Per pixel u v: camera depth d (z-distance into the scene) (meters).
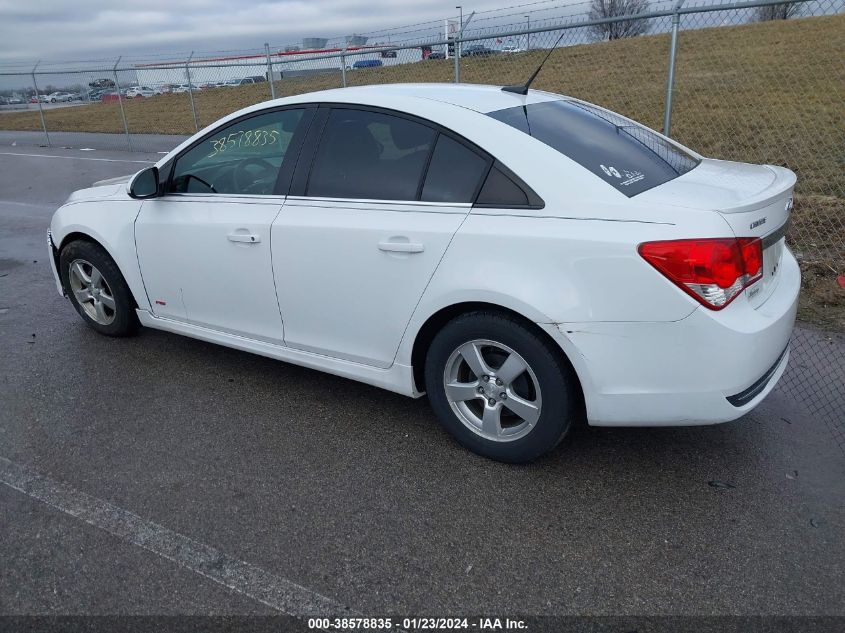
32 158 15.23
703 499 2.88
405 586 2.43
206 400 3.82
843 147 9.30
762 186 2.97
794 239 6.31
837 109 10.52
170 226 3.92
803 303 5.03
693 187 2.91
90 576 2.49
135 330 4.68
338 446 3.34
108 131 18.83
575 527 2.72
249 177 3.69
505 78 10.04
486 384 3.06
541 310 2.72
